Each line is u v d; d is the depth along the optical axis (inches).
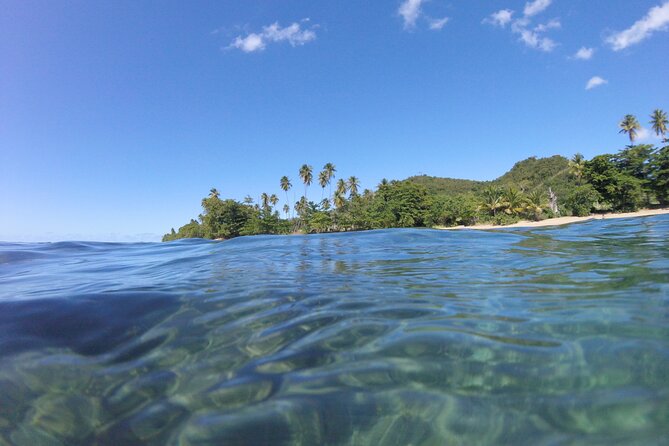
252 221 1993.1
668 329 69.0
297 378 59.5
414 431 46.2
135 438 48.9
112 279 141.0
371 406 51.5
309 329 79.4
